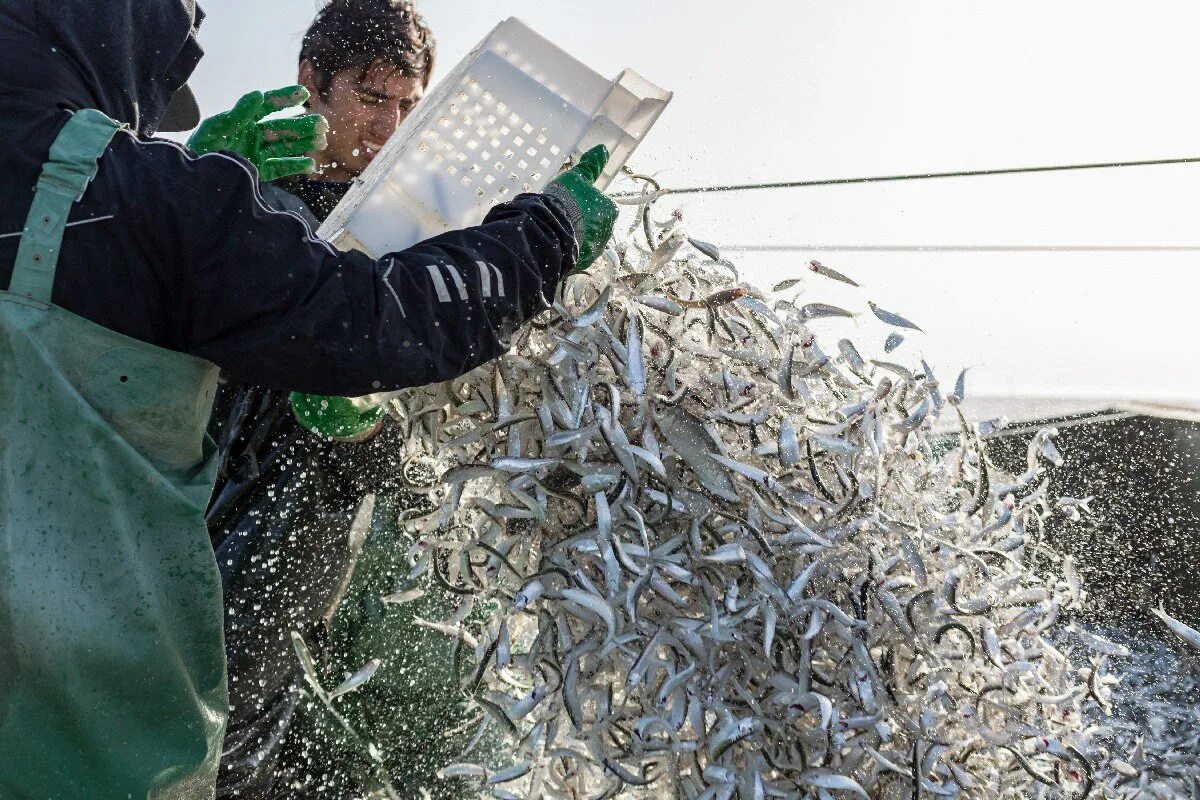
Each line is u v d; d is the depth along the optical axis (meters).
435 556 1.68
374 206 1.62
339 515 1.84
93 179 1.21
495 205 1.52
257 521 1.78
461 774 1.67
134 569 1.27
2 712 1.23
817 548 1.52
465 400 1.65
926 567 1.63
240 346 1.27
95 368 1.24
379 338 1.29
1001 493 1.83
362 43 2.04
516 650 1.76
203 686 1.37
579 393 1.56
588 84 1.72
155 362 1.27
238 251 1.24
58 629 1.22
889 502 1.66
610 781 1.60
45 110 1.24
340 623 2.02
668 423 1.56
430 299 1.34
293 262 1.26
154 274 1.24
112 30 1.35
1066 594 1.96
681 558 1.52
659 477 1.55
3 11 1.29
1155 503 3.90
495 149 1.68
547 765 1.64
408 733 2.02
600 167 1.62
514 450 1.58
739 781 1.47
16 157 1.21
